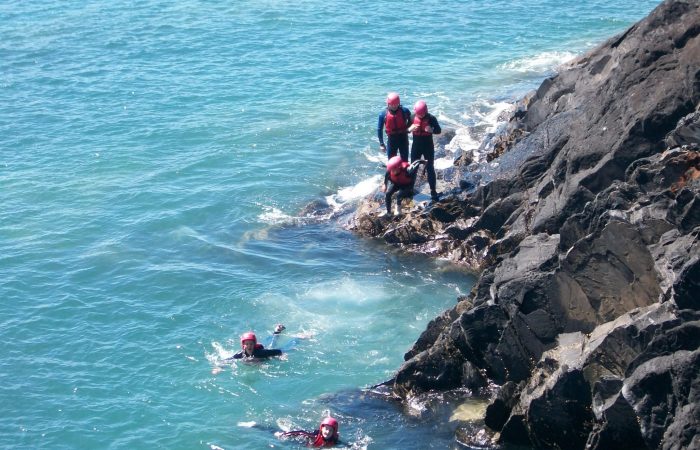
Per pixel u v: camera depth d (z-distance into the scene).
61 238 37.91
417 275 34.94
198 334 31.17
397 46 61.97
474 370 26.83
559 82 42.41
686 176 27.41
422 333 28.52
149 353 30.09
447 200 37.72
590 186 31.61
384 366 29.14
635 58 34.25
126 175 43.88
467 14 68.94
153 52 61.06
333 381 28.45
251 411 27.17
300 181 43.41
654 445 21.48
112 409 27.39
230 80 56.00
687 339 21.97
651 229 24.92
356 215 39.44
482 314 26.38
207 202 41.25
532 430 24.00
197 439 26.00
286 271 35.38
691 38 33.88
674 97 31.77
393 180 37.56
